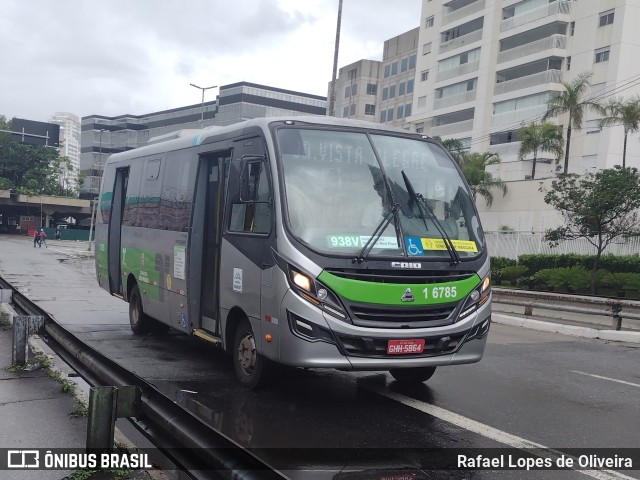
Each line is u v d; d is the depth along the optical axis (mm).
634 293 23969
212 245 7738
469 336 6121
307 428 5535
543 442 5449
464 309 6105
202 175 7953
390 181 6359
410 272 5883
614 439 5613
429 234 6152
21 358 7523
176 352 8984
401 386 7312
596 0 40938
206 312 7812
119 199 11531
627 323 16781
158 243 9062
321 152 6336
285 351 5715
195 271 7910
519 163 42469
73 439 5113
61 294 17250
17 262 30922
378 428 5625
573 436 5664
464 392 7191
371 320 5691
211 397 6453
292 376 7562
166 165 9117
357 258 5684
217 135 7613
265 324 6012
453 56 53125
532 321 14445
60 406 6020
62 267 29125
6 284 10250
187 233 7984
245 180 6355
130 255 10359
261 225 6215
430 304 5895
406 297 5773
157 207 9250
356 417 5941
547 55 43094
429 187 6547
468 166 37594
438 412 6238
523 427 5875
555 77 43062
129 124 117500
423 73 57344
